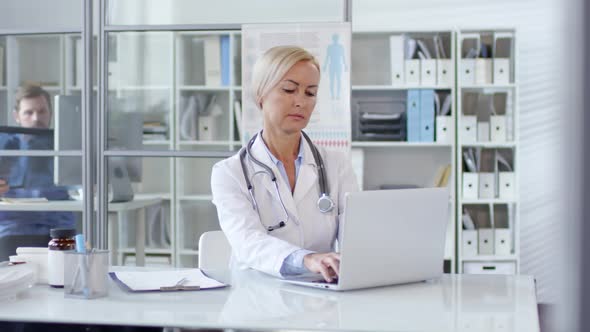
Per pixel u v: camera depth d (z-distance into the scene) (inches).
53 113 156.4
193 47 156.9
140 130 155.4
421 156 215.5
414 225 63.7
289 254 64.4
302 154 76.0
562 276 32.3
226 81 157.2
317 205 75.3
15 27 158.2
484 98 204.4
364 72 217.2
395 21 219.5
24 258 65.0
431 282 67.1
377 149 216.2
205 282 64.3
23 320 48.8
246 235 69.0
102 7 153.3
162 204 155.9
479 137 203.9
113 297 57.4
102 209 153.6
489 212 206.2
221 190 73.4
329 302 55.1
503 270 203.0
